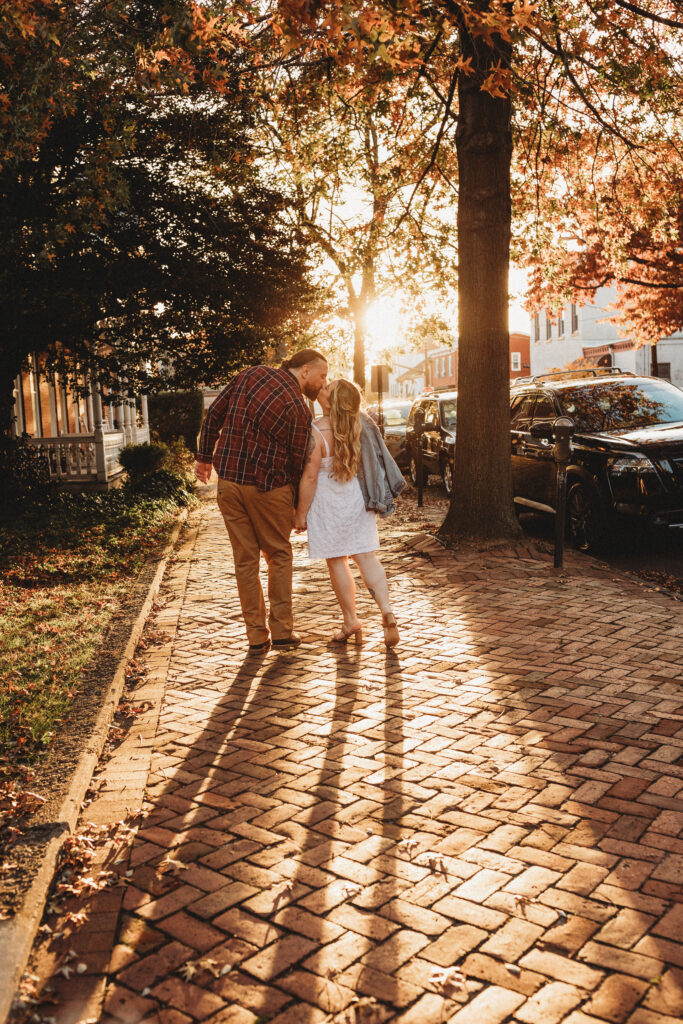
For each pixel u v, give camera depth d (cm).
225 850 339
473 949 276
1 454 1495
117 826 356
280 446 579
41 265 1170
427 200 1469
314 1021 247
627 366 3662
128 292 1369
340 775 402
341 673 551
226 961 273
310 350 622
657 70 1152
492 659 564
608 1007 247
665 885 305
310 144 1449
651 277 2012
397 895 306
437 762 412
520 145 1398
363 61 710
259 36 912
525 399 1216
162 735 460
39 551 1022
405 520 1281
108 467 1945
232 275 1400
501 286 927
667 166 1397
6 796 370
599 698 485
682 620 639
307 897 306
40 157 1232
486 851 332
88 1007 252
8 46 909
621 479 938
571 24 1049
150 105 1204
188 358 1520
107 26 940
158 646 634
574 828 346
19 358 1450
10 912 286
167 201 1348
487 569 834
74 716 470
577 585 764
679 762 401
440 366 7456
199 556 1049
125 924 294
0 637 640
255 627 600
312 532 592
